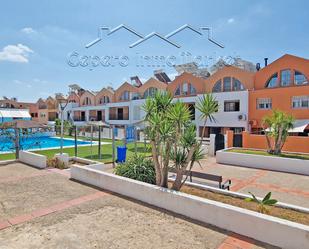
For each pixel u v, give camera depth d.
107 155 18.61
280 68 27.22
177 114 7.59
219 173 13.48
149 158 10.00
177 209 6.64
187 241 5.20
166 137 7.59
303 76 25.84
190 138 7.81
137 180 8.31
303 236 4.73
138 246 4.98
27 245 4.99
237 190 10.19
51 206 7.14
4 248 4.88
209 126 30.11
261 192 9.90
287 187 10.67
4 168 12.66
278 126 16.00
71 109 54.47
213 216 5.94
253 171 14.02
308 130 23.73
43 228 5.73
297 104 25.08
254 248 4.96
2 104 61.34
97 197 7.95
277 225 5.01
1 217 6.35
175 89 36.06
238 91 28.22
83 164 14.15
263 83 28.44
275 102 26.27
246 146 21.00
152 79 40.53
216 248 4.93
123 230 5.66
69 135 37.34
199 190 8.34
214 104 7.74
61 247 4.92
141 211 6.78
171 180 9.54
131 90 44.00
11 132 21.06
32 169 12.42
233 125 28.41
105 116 46.62
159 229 5.72
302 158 14.18
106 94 48.62
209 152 19.70
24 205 7.23
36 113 66.12
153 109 8.16
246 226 5.41
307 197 9.24
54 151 20.42
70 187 9.12
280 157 14.30
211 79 32.53
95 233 5.50
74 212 6.69
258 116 27.30
